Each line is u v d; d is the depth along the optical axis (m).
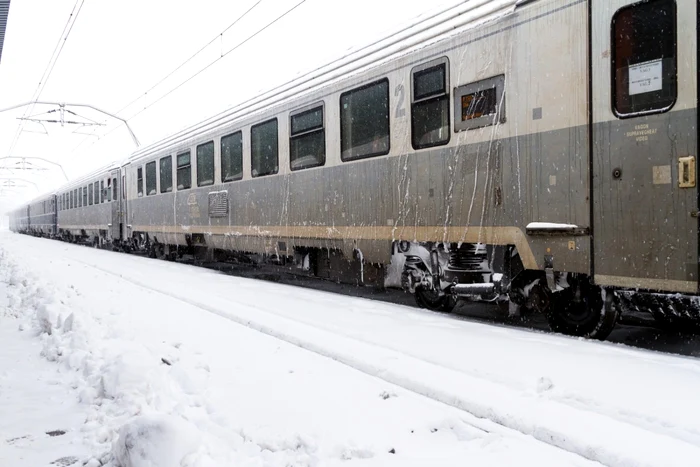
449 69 6.48
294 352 4.92
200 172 13.07
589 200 5.15
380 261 7.63
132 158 18.28
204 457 2.70
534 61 5.58
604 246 5.06
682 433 3.16
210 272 12.50
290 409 3.58
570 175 5.29
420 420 3.39
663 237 4.68
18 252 20.14
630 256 4.88
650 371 4.16
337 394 3.84
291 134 9.47
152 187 16.34
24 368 4.50
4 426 3.30
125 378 3.73
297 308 7.21
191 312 6.85
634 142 4.85
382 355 4.74
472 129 6.21
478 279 6.45
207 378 4.18
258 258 11.65
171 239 15.12
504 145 5.88
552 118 5.43
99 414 3.42
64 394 3.86
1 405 3.65
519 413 3.44
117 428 3.15
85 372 4.19
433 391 3.91
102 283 10.01
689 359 4.51
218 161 12.10
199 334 5.63
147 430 2.69
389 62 7.32
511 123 5.80
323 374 4.29
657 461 2.81
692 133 4.51
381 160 7.50
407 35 7.14
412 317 6.52
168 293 8.77
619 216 4.95
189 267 13.87
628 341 5.69
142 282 10.31
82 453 2.95
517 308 6.23
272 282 10.34
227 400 3.74
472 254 6.52
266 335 5.57
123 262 15.52
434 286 6.91
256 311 6.90
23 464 2.82
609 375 4.11
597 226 5.11
